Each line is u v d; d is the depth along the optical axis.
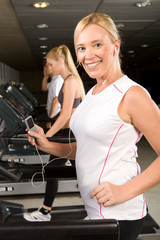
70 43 9.13
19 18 5.78
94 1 4.73
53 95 4.27
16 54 11.74
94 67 1.09
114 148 1.08
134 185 0.97
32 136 1.39
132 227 1.13
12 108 2.74
